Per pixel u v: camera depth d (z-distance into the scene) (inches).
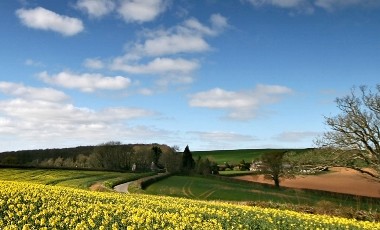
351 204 1850.4
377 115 1504.7
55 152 5305.1
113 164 4906.5
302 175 1647.4
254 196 2265.0
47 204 808.3
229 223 810.8
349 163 1562.5
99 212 707.4
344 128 1526.8
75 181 2561.5
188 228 681.6
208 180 3353.8
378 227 941.2
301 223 891.4
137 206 967.6
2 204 757.3
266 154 2780.5
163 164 4820.4
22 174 2886.3
